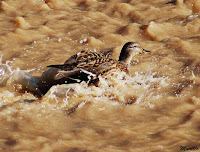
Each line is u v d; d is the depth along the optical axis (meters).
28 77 11.08
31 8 19.64
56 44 15.20
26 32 16.19
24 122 8.69
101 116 9.13
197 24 16.86
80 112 9.30
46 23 17.52
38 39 15.77
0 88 11.08
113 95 10.38
